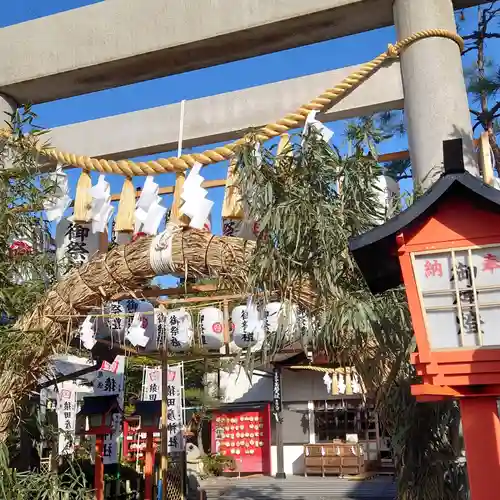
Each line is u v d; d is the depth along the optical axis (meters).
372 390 3.62
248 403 18.50
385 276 3.07
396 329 3.41
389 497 12.98
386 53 5.01
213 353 7.45
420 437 3.41
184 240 4.11
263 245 3.67
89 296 4.37
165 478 9.79
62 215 5.10
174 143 5.57
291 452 17.42
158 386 10.84
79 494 4.24
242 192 3.76
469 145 4.52
